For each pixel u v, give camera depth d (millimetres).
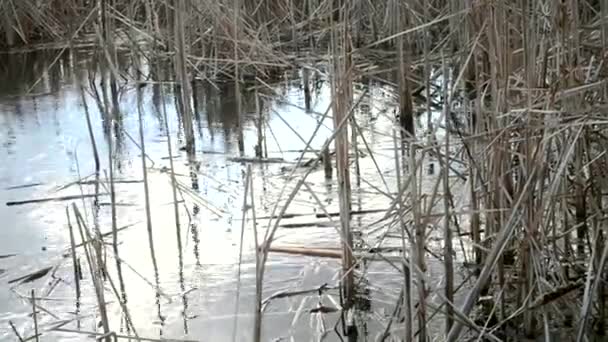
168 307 3318
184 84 5602
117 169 5250
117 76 7258
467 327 2893
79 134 6207
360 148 5215
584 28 3424
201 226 4180
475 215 3387
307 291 3385
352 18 7945
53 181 5027
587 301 2699
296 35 8758
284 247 3789
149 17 8133
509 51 3141
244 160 5324
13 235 4125
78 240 4020
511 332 3008
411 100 5547
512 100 3396
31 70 9047
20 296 3449
